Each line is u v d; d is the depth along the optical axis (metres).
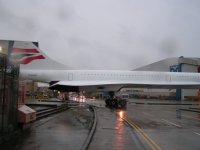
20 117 12.09
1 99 9.84
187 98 75.50
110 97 36.59
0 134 9.75
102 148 9.38
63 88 35.38
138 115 23.62
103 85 35.19
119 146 9.78
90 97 81.19
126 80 36.41
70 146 9.38
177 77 37.91
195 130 14.77
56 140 10.44
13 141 10.13
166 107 38.81
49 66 36.12
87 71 36.59
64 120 17.64
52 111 23.38
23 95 13.35
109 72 36.78
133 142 10.63
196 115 25.75
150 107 37.81
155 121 19.03
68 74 35.88
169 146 10.07
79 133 12.27
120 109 31.28
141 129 14.57
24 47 35.00
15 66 11.37
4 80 9.97
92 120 17.89
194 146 10.20
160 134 12.98
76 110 27.31
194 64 72.62
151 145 10.16
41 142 10.00
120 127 15.06
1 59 9.93
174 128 15.45
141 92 90.19
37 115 18.97
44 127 14.02
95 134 12.36
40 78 35.53
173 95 82.69
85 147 9.04
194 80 38.25
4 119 10.16
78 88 35.31
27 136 11.20
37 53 35.66
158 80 37.19
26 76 35.19
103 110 28.61
